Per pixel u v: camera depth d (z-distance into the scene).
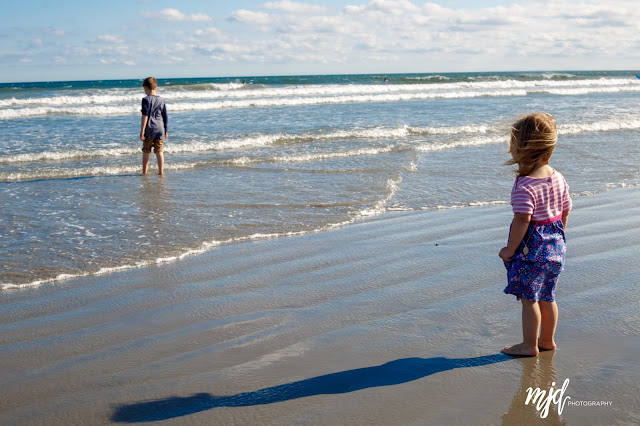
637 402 2.66
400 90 38.09
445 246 5.65
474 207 7.55
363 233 6.31
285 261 5.29
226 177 9.72
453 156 11.81
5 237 6.16
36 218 7.01
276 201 7.89
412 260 5.20
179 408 2.71
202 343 3.49
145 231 6.41
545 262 3.08
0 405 2.78
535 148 3.02
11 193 8.52
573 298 4.04
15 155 11.48
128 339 3.59
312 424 2.53
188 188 8.82
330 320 3.81
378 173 9.83
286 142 13.94
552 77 51.94
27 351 3.43
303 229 6.51
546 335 3.24
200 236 6.21
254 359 3.24
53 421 2.63
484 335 3.50
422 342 3.42
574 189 8.59
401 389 2.84
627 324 3.56
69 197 8.23
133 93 32.03
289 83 50.50
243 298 4.30
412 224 6.68
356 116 19.88
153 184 9.18
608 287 4.24
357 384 2.90
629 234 5.83
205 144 12.91
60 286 4.69
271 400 2.76
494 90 37.31
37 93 32.28
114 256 5.50
